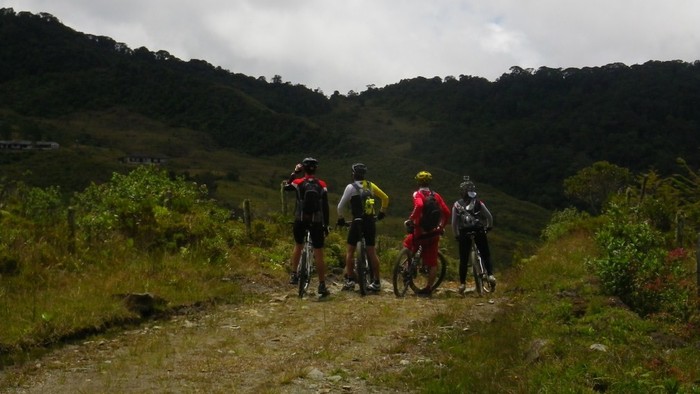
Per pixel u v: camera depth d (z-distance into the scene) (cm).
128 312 755
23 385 536
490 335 646
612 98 16925
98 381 544
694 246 1303
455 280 1530
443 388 499
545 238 1842
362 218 1016
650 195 1791
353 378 541
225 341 671
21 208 1190
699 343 602
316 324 755
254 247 1275
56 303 741
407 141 18600
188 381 541
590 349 541
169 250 1071
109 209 1157
